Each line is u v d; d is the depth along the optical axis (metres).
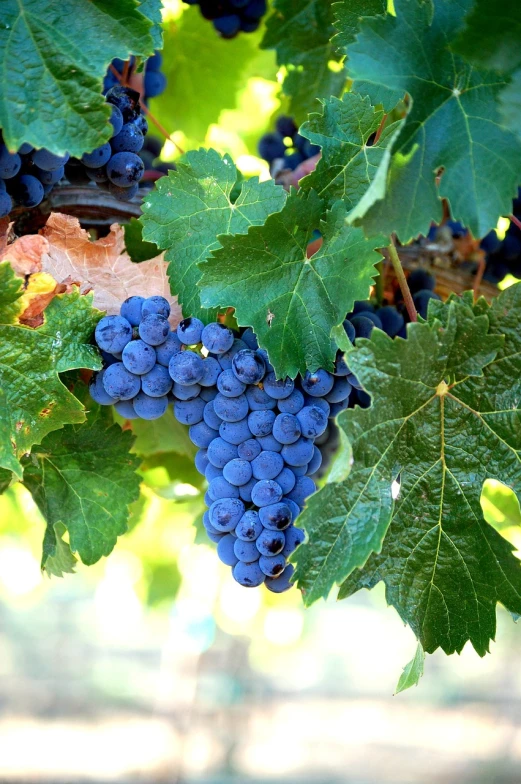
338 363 0.75
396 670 7.95
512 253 0.96
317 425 0.74
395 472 0.71
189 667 5.01
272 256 0.74
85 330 0.73
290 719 6.79
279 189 0.78
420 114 0.70
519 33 0.69
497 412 0.73
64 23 0.70
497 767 5.95
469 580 0.73
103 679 7.46
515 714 6.68
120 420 0.95
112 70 0.87
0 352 0.72
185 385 0.73
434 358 0.71
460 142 0.70
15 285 0.71
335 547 0.68
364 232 0.69
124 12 0.71
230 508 0.72
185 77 1.11
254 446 0.73
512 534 1.10
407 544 0.73
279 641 3.08
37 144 0.69
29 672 7.56
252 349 0.75
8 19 0.70
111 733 6.17
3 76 0.69
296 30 0.97
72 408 0.73
